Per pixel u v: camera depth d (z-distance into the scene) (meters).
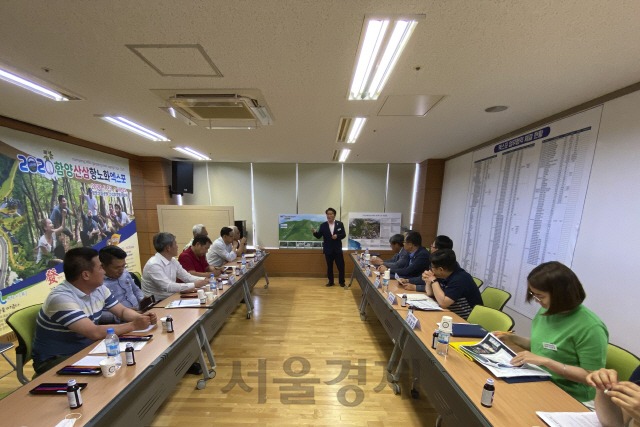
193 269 3.21
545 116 2.38
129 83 1.73
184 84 1.75
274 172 5.42
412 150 3.97
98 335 1.50
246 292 3.49
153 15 1.10
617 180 1.81
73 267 1.54
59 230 3.16
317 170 5.42
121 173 4.23
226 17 1.12
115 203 4.11
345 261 5.48
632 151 1.72
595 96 1.93
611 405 0.90
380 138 3.22
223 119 2.46
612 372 0.90
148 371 1.28
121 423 1.18
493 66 1.50
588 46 1.29
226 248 3.89
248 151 4.12
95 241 3.72
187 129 2.82
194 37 1.25
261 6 1.05
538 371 1.24
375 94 1.92
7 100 2.01
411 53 1.37
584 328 1.18
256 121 2.52
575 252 2.12
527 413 1.00
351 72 1.59
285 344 2.81
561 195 2.27
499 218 3.10
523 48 1.32
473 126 2.69
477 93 1.88
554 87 1.78
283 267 5.48
